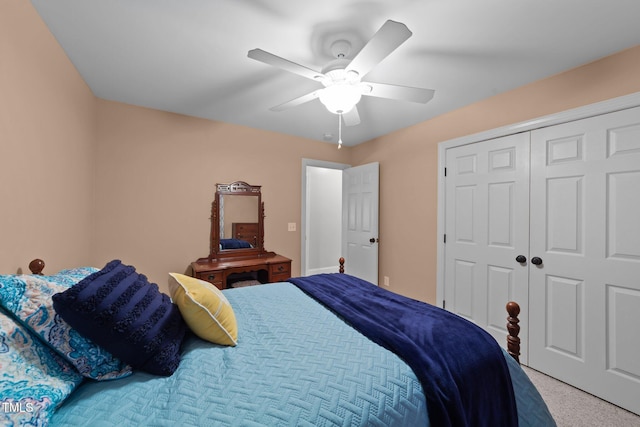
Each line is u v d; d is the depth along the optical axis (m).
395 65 1.85
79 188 2.01
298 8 1.34
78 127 1.97
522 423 1.13
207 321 1.10
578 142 1.86
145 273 2.62
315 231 5.23
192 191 2.87
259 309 1.51
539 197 2.06
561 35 1.53
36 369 0.73
